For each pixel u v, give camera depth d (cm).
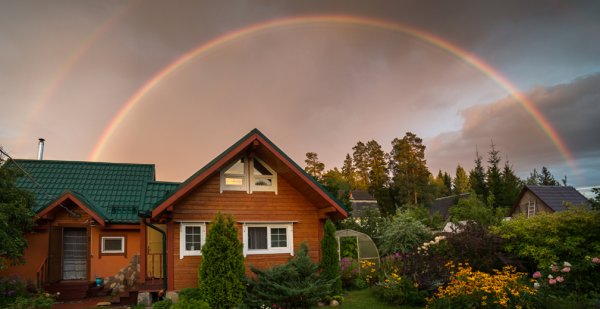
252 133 1529
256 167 1669
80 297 1633
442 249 1561
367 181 7319
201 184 1570
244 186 1627
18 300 1358
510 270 1379
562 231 1372
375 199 6388
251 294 1305
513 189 4341
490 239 1468
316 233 1692
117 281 1731
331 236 1516
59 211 1769
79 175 2072
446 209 5678
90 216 1745
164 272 1559
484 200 4341
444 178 10175
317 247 1681
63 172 2073
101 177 2083
